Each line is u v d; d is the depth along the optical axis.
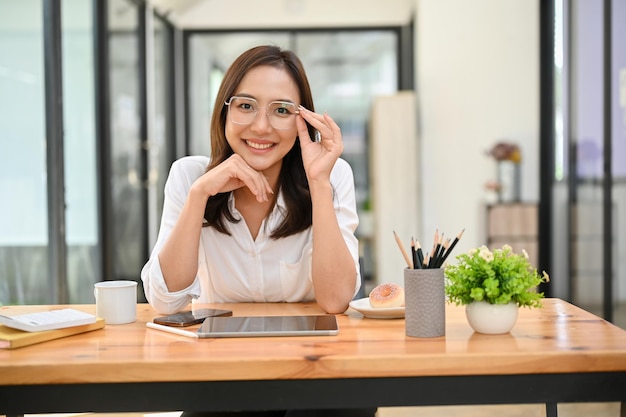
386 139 6.28
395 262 6.30
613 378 1.35
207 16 7.47
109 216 5.04
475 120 5.98
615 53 3.71
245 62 1.80
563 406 2.90
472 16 5.96
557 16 5.05
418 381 1.35
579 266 4.43
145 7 6.21
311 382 1.34
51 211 4.02
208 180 1.78
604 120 3.90
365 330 1.56
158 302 1.77
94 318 1.59
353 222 2.00
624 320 3.68
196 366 1.32
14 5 3.83
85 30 4.75
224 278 1.97
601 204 3.97
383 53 7.43
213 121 1.89
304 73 1.86
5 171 3.80
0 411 1.34
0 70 3.75
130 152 5.77
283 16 7.44
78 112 4.60
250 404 1.34
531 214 5.42
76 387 1.34
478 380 1.35
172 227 1.92
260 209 1.96
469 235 6.04
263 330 1.52
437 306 1.49
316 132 1.91
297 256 1.97
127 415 2.52
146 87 6.24
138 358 1.35
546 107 5.44
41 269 3.98
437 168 6.09
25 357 1.37
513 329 1.56
